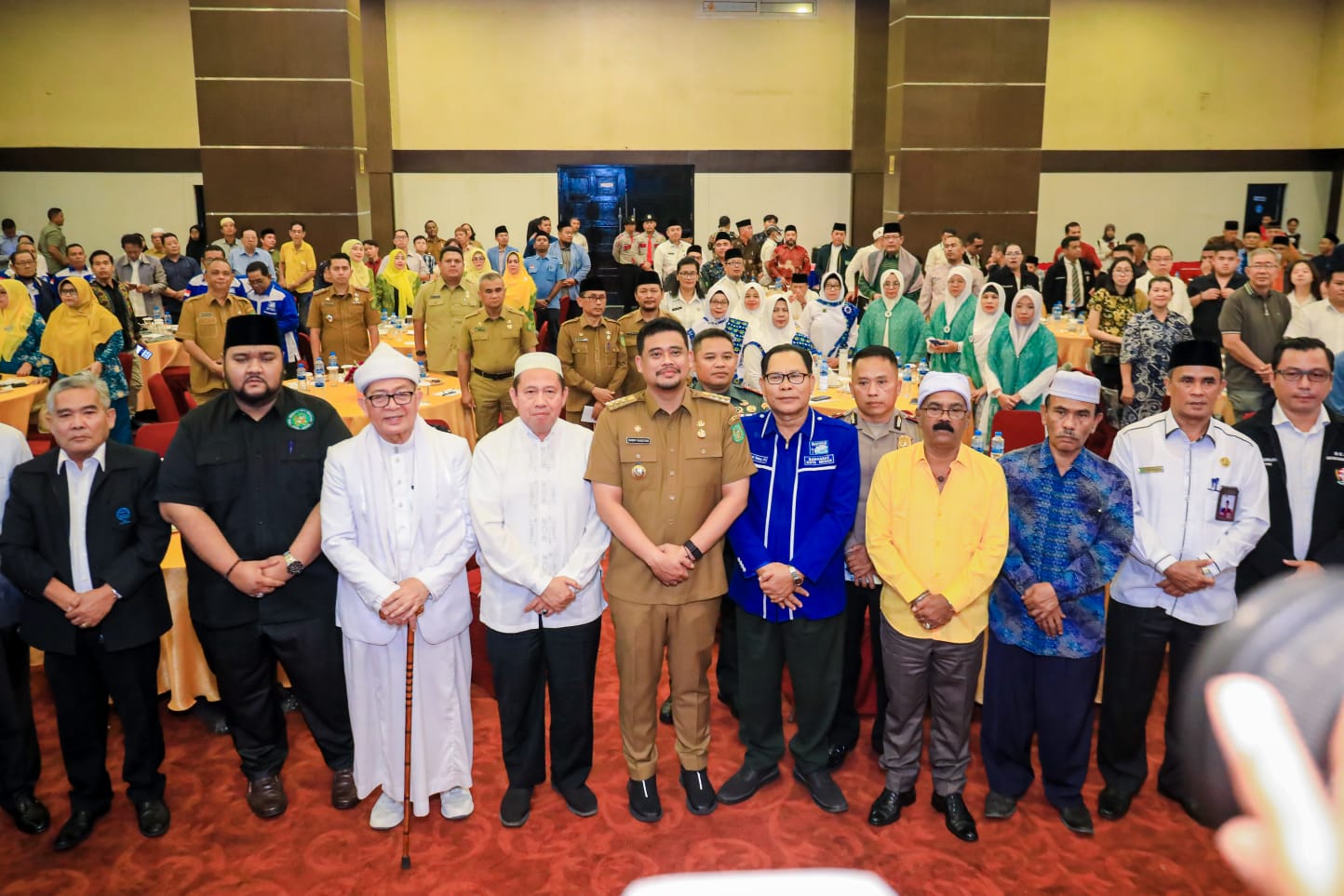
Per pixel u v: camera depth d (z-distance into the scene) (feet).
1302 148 54.08
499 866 9.70
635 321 21.57
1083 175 53.36
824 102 50.83
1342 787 1.17
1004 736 10.46
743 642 10.78
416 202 50.11
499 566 9.81
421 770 10.22
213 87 39.24
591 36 49.52
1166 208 54.03
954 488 9.85
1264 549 10.45
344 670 10.52
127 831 10.31
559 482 10.11
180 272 37.65
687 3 49.60
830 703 10.68
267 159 39.83
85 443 9.65
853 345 22.95
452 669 10.35
